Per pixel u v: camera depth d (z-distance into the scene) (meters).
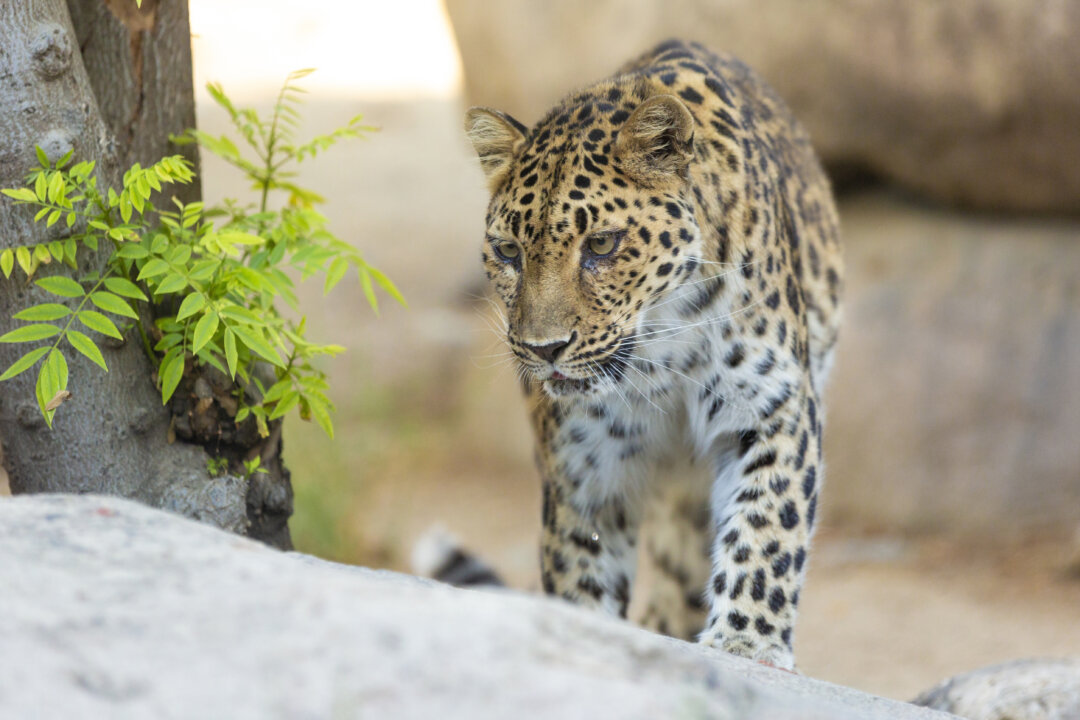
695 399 8.29
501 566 17.56
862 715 4.39
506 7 18.98
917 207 17.50
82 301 6.37
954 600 14.98
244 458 7.42
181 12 7.70
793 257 8.84
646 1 17.39
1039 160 15.51
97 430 6.69
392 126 35.19
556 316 7.39
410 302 25.05
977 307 16.58
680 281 7.75
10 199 6.43
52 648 3.35
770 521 7.93
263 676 3.29
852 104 16.31
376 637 3.40
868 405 16.97
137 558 3.86
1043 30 14.50
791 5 16.05
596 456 8.64
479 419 21.84
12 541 3.93
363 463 20.66
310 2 47.62
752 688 3.59
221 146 7.91
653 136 7.45
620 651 3.54
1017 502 16.25
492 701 3.22
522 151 7.89
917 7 15.28
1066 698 7.05
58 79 6.57
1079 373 16.06
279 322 7.13
